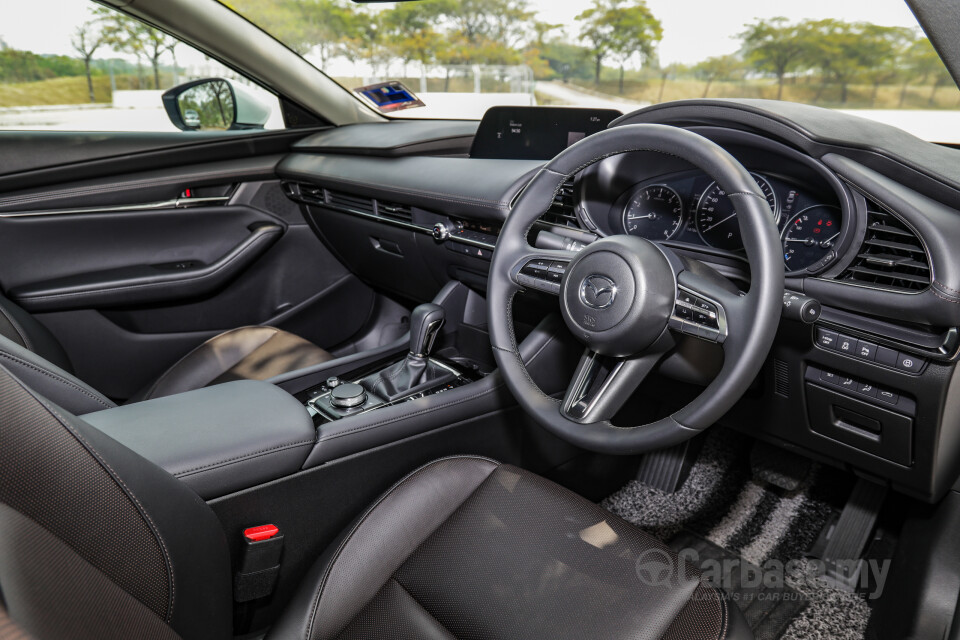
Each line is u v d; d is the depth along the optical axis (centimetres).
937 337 100
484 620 84
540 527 96
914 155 101
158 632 63
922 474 119
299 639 84
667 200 128
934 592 123
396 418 114
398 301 233
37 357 98
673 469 179
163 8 179
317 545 109
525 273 100
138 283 185
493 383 129
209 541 78
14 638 38
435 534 98
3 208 171
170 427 95
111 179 185
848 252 104
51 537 54
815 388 123
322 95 217
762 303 79
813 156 104
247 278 210
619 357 91
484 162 158
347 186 177
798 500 174
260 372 157
